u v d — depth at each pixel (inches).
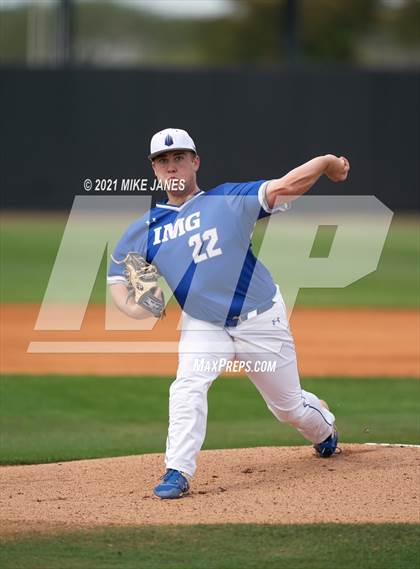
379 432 1189.7
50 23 4896.7
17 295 2437.3
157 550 716.7
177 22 5447.8
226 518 780.6
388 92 4020.7
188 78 4030.5
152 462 983.6
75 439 1181.1
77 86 4037.9
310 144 4045.3
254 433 1213.1
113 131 4055.1
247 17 5748.0
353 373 1609.3
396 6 5536.4
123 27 5290.4
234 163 4062.5
